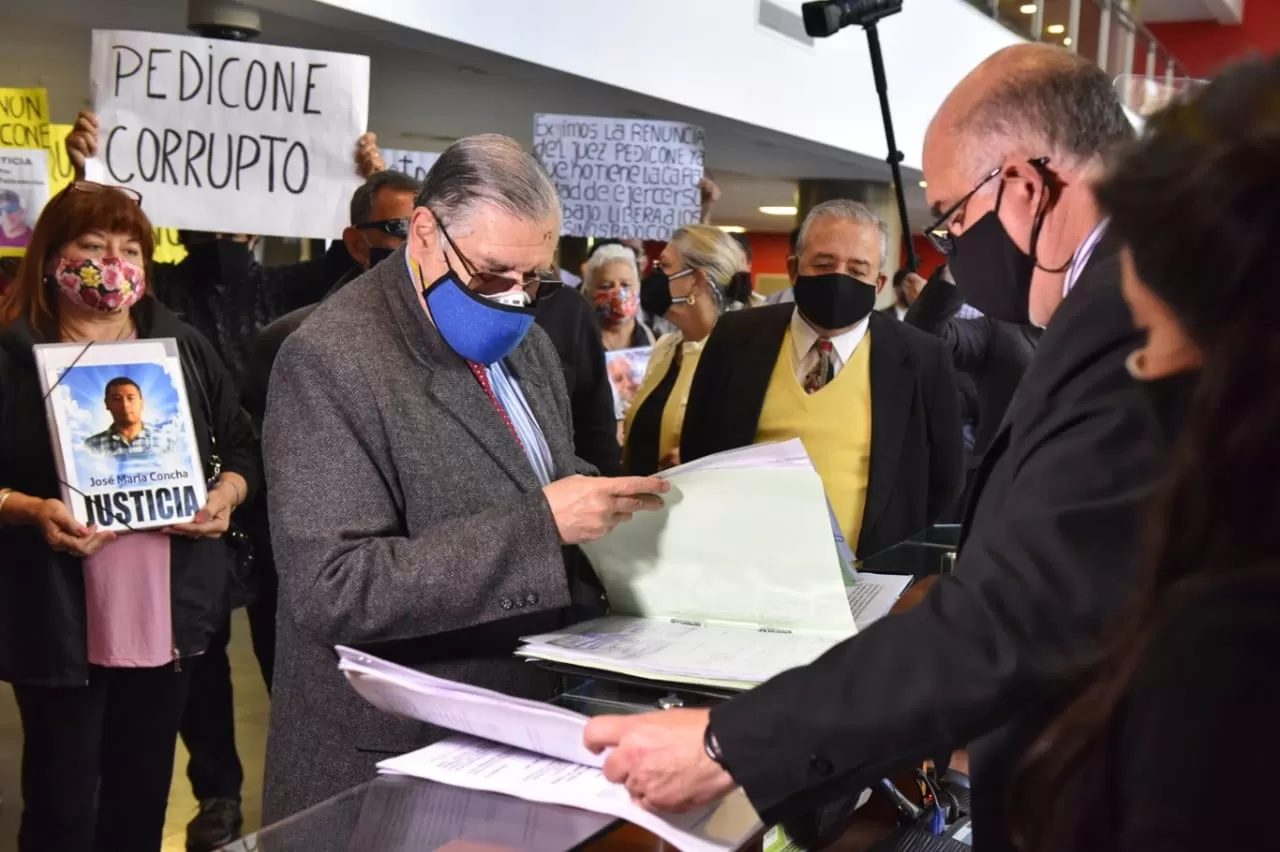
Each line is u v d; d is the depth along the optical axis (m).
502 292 1.27
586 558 1.38
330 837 0.89
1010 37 8.17
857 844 1.25
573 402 2.60
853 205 2.11
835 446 2.12
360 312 1.31
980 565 0.81
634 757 0.87
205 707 2.69
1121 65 10.15
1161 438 0.76
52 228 1.99
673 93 4.84
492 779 0.97
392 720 1.27
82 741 2.02
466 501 1.28
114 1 3.57
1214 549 0.57
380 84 4.85
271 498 1.25
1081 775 0.62
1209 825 0.55
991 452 0.92
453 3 3.65
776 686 0.84
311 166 2.64
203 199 2.61
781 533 1.18
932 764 1.34
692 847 0.85
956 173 1.03
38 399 1.97
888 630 0.82
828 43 5.96
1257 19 13.77
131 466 2.00
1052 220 0.99
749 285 2.95
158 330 2.16
